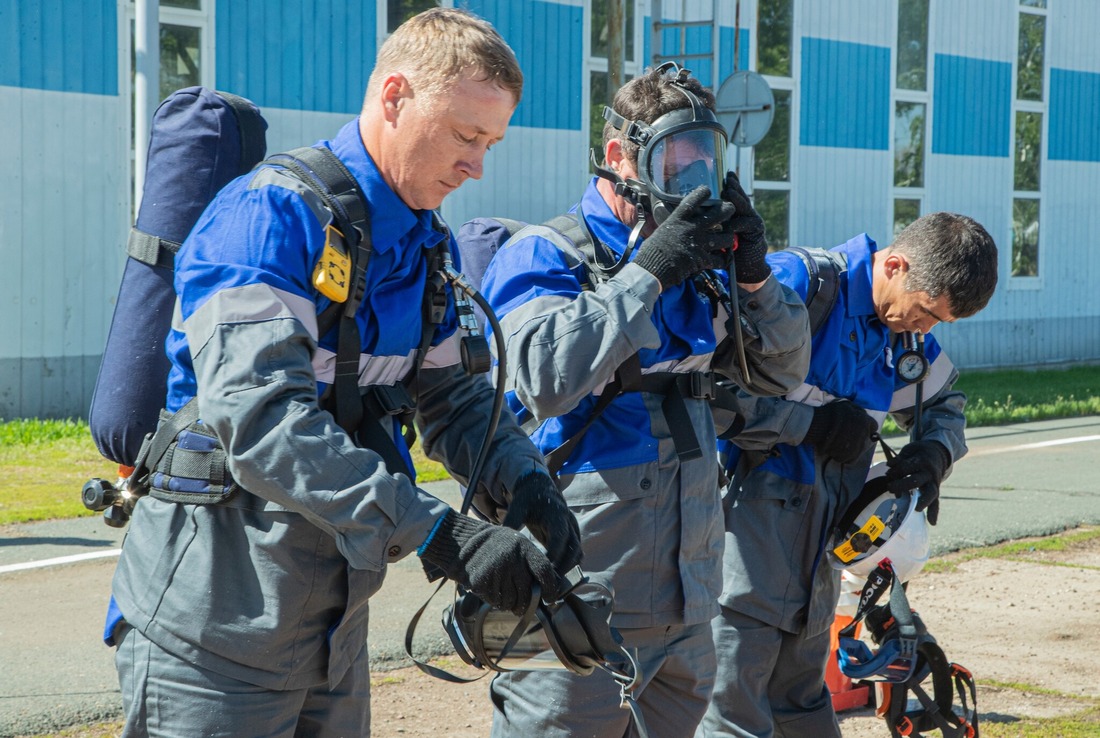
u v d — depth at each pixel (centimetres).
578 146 1480
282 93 1259
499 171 1408
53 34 1121
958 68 1902
